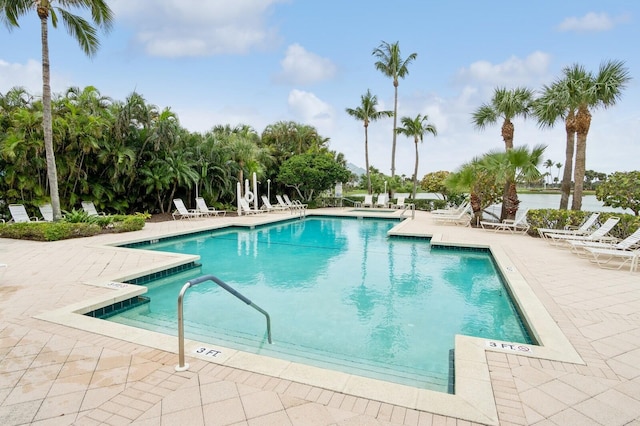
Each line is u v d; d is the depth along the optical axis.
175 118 15.77
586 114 10.74
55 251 7.78
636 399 2.46
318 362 3.70
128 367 2.86
